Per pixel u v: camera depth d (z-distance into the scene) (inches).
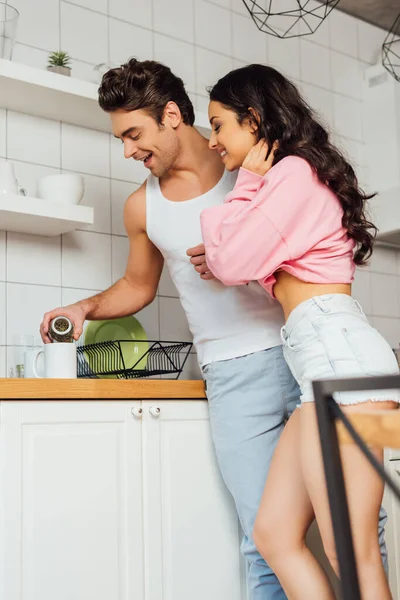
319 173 67.2
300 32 138.3
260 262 65.9
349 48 145.1
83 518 75.4
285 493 67.9
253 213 65.5
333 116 139.9
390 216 133.4
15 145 103.0
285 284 68.1
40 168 104.8
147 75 78.9
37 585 71.9
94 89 100.0
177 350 111.4
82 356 99.2
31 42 106.8
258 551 70.7
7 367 97.6
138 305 92.4
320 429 30.8
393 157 138.5
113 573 76.5
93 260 107.5
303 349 64.7
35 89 96.6
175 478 82.1
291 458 68.3
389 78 140.7
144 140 79.1
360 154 142.6
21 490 72.3
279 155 68.9
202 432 84.9
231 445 79.9
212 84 125.6
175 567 80.7
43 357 88.0
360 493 59.6
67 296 104.1
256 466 78.7
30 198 92.5
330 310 64.6
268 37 134.0
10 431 72.4
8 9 94.5
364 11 145.8
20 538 71.5
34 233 101.9
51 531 73.4
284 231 65.2
